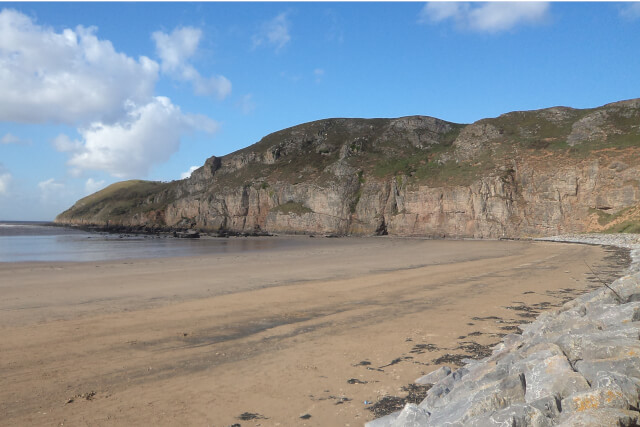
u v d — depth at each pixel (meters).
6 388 7.87
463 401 5.34
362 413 6.53
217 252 49.97
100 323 13.21
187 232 118.06
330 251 50.81
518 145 91.25
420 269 28.50
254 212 123.94
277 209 116.12
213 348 10.41
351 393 7.37
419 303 15.77
